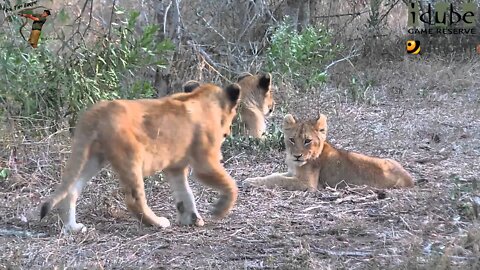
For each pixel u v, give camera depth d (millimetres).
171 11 17203
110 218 11430
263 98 16672
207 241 10508
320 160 13531
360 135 16844
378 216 11656
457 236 10477
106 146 10281
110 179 12375
